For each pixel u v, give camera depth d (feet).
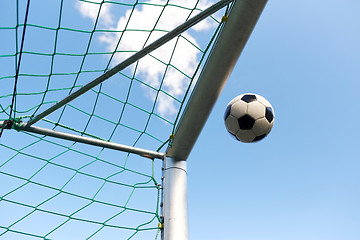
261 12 5.43
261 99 6.38
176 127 6.86
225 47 5.74
